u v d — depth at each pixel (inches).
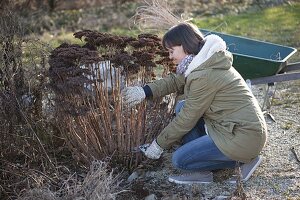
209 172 157.5
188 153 149.3
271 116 203.5
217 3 467.8
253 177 158.9
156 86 152.1
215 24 397.4
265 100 207.5
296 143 180.5
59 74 145.6
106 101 155.3
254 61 188.5
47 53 171.5
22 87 164.7
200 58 142.1
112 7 455.2
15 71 163.6
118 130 158.4
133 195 151.9
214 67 142.1
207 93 142.3
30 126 155.9
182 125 146.5
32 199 139.9
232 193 148.9
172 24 193.0
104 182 138.6
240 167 155.8
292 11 432.8
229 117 145.3
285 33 362.9
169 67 165.0
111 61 147.7
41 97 167.2
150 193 152.4
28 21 383.6
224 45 144.4
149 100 159.9
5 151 161.3
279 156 171.6
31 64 167.8
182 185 155.7
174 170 163.5
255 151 145.8
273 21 401.4
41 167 161.3
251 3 469.4
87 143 158.7
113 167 163.5
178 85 153.9
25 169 154.6
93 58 142.7
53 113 168.4
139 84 160.1
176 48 147.6
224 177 158.4
